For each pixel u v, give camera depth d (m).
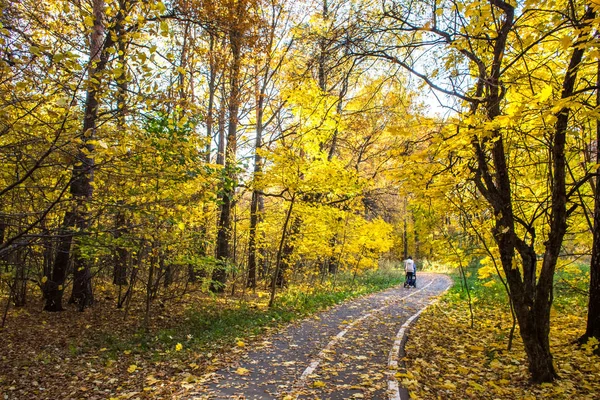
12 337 7.54
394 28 5.70
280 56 15.27
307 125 12.02
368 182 11.51
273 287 11.35
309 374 5.39
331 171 10.44
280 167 10.34
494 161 5.39
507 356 6.34
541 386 4.93
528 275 5.41
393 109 11.40
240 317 9.57
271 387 4.87
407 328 8.67
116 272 12.64
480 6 4.49
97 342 7.38
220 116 14.59
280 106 16.02
